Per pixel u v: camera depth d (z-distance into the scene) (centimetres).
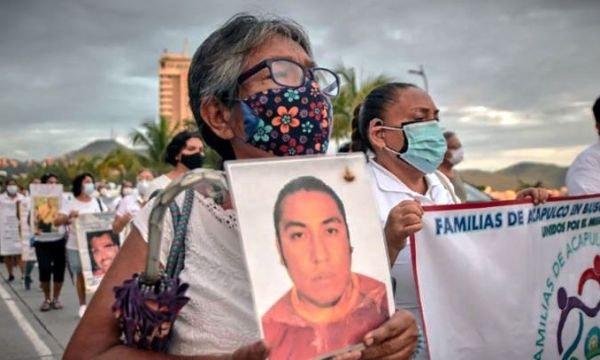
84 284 773
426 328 241
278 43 164
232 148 171
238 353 126
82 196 791
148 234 140
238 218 130
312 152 162
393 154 285
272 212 134
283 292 131
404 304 255
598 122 416
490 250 261
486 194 852
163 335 140
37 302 966
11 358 632
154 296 137
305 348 131
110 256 763
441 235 250
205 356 140
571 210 292
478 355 255
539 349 276
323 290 135
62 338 717
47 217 990
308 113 160
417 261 244
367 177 150
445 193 309
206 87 165
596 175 384
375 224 147
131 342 141
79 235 754
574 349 292
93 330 145
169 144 552
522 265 271
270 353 126
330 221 140
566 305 288
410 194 278
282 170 138
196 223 148
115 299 140
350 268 141
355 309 139
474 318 255
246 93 161
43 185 997
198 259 147
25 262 1125
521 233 271
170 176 547
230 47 162
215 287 146
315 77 169
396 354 143
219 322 145
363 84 2598
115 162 5847
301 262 135
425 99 285
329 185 143
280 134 159
